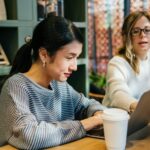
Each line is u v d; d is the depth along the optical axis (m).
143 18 2.10
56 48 1.15
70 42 1.15
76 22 2.66
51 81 1.30
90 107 1.43
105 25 3.68
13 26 2.13
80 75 2.81
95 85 3.29
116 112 1.02
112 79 1.97
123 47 2.17
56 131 1.08
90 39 3.78
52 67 1.19
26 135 1.04
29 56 1.29
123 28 2.17
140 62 2.15
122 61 2.08
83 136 1.15
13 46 2.22
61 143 1.08
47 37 1.16
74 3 2.81
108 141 1.00
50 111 1.28
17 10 2.16
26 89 1.19
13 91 1.16
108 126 0.99
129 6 3.41
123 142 1.00
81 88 2.81
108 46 3.70
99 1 3.67
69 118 1.40
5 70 2.08
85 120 1.18
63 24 1.17
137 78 2.12
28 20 2.24
